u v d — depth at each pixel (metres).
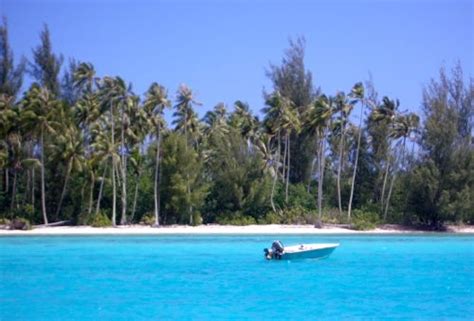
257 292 29.67
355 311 25.39
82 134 81.44
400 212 83.62
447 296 28.83
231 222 80.31
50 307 26.16
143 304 26.72
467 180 78.94
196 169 80.00
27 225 70.38
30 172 79.56
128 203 83.12
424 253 49.03
